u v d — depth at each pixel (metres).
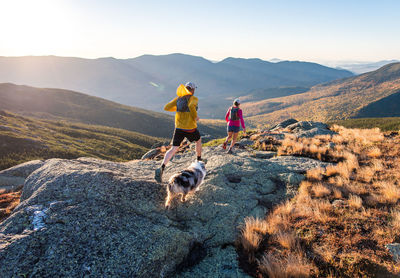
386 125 57.12
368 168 7.18
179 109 4.98
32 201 4.41
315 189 6.05
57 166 5.85
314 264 3.63
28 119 146.88
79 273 3.15
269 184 6.62
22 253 3.20
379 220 4.54
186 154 9.32
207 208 5.14
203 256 4.12
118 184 4.95
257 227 4.57
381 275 3.28
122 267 3.36
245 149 10.48
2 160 75.62
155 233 4.01
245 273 3.65
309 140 11.31
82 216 4.02
